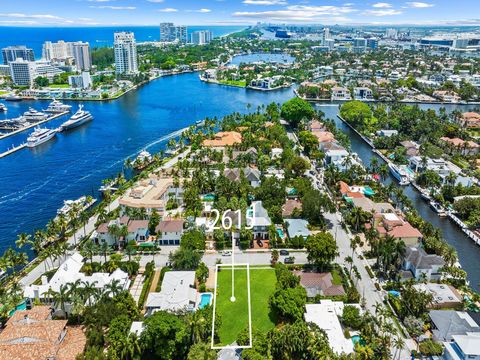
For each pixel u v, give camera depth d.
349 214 195.25
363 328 119.62
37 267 164.50
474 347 108.56
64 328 122.06
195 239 169.88
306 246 158.75
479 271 163.88
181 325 114.50
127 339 111.69
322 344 108.56
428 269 150.38
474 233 187.50
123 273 148.50
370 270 157.25
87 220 199.00
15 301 135.12
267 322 129.88
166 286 139.38
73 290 126.88
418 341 121.31
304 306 130.75
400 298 137.75
